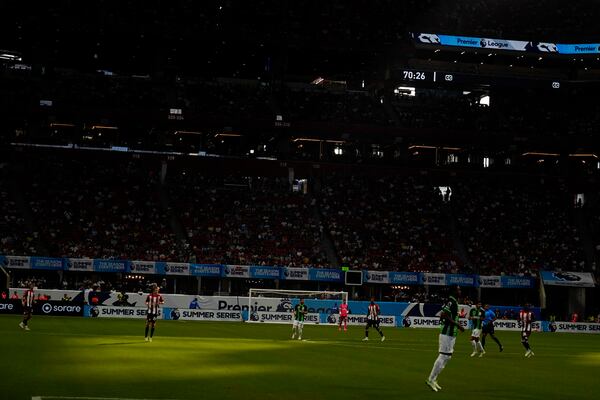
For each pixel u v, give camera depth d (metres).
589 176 87.06
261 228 79.00
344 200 85.44
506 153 94.00
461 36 89.50
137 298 62.16
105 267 68.00
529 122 91.06
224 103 86.56
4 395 17.75
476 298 77.62
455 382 24.52
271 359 30.08
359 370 27.08
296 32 86.62
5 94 78.31
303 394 19.94
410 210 85.31
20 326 42.94
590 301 78.88
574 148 88.38
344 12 89.31
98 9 80.75
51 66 83.62
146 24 82.06
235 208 81.38
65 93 80.88
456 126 88.62
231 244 75.75
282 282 74.62
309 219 81.88
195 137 89.88
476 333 37.59
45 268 66.50
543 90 94.81
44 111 79.25
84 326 46.97
